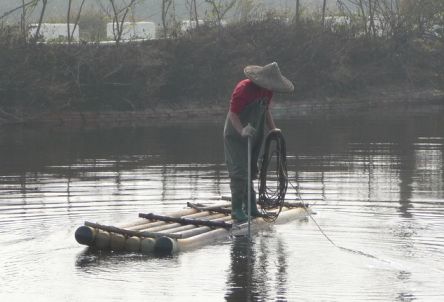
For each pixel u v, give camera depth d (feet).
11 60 152.56
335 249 53.36
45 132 133.49
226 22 203.82
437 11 211.20
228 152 60.90
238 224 59.06
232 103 60.44
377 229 59.06
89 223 54.49
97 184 78.28
